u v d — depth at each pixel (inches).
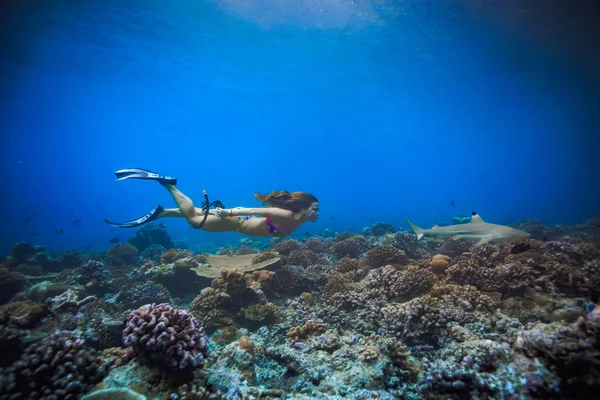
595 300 225.8
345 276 373.1
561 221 1475.1
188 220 217.9
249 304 317.7
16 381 126.0
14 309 220.8
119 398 131.9
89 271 447.2
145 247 744.3
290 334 245.3
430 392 151.7
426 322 228.7
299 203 214.2
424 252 533.6
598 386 114.4
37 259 600.7
